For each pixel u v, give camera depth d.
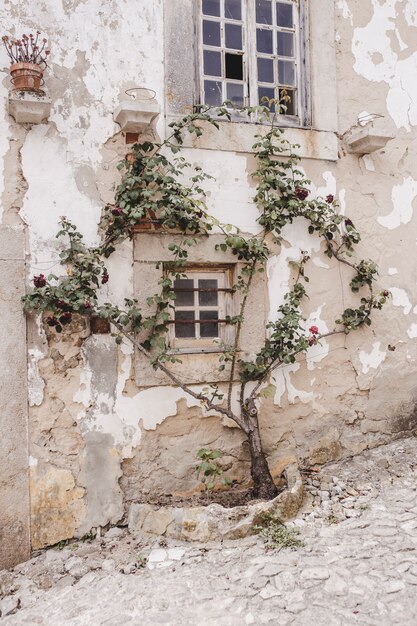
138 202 4.55
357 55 5.52
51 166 4.44
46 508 4.36
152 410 4.70
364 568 3.66
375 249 5.57
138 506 4.50
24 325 4.33
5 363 4.27
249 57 5.25
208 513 4.21
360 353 5.50
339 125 5.44
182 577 3.73
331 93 5.38
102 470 4.54
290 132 5.20
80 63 4.55
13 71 4.14
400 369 5.68
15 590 3.91
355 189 5.49
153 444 4.71
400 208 5.69
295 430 5.23
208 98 5.14
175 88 4.84
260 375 4.95
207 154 4.92
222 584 3.61
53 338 4.42
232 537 4.16
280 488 4.93
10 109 4.32
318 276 5.32
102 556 4.18
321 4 5.39
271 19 5.37
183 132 4.84
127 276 4.64
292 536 4.09
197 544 4.14
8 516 4.25
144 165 4.59
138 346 4.52
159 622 3.29
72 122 4.51
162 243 4.74
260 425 5.09
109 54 4.64
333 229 5.26
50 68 4.46
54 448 4.40
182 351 4.88
